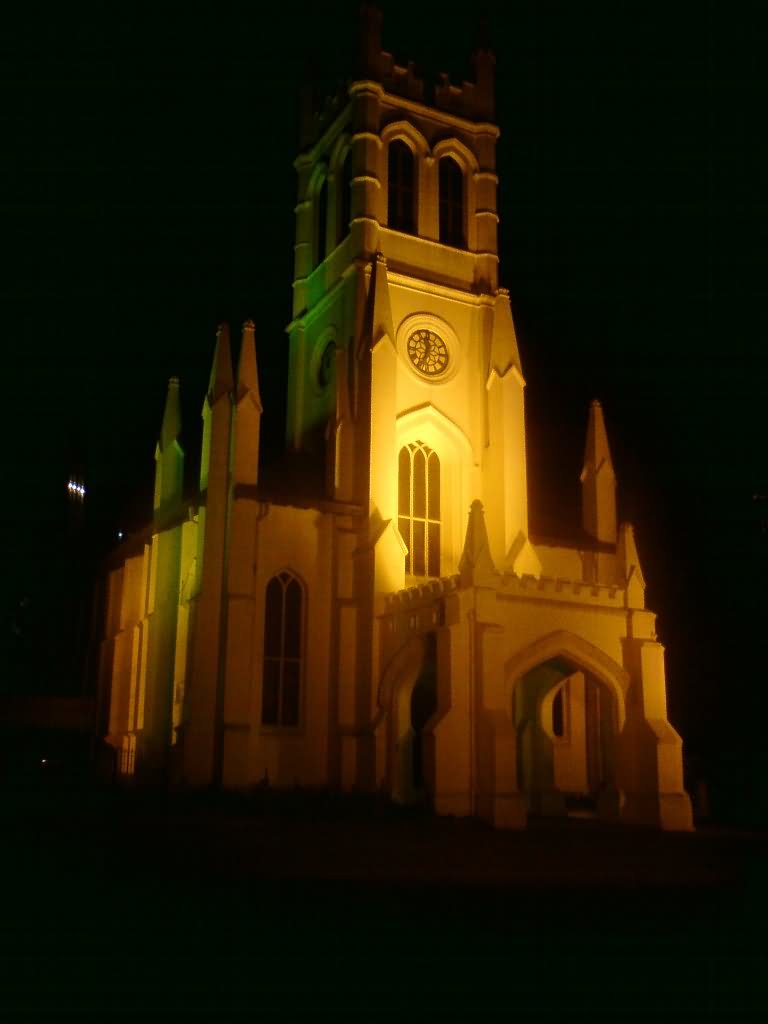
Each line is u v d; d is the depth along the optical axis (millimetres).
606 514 53594
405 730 41375
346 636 44000
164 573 49625
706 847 31344
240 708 41188
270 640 43500
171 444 54281
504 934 22703
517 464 48812
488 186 55219
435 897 25688
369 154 51906
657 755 37812
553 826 35312
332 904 25000
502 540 47594
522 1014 17109
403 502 49250
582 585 39500
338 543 45125
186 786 40594
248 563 42750
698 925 24422
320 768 42969
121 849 34781
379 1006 17469
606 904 26031
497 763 34719
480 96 57156
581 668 39250
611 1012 17297
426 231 53094
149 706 48281
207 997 17875
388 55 54781
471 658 36812
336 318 52531
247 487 43594
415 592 40938
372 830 31125
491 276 53531
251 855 28031
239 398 44844
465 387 51781
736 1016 17266
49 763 57812
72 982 18766
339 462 46906
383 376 46938
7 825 40344
